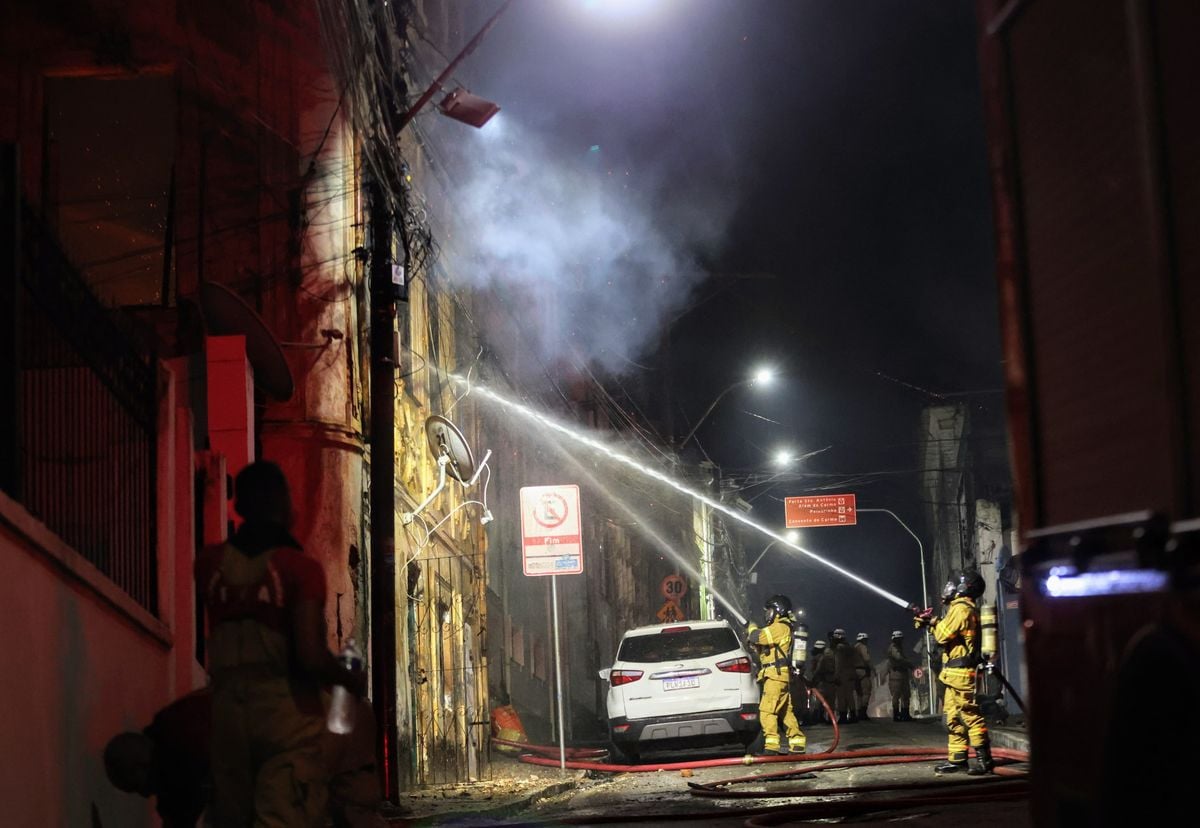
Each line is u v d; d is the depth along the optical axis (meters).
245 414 11.23
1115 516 2.94
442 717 19.11
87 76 14.95
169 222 14.74
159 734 6.42
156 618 7.96
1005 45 3.44
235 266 14.71
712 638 19.81
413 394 18.62
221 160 14.91
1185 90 2.64
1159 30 2.73
